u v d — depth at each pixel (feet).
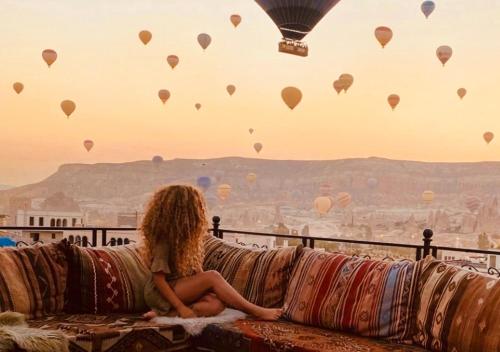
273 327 9.05
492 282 7.66
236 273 10.75
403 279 8.75
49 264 9.78
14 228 14.44
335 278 9.43
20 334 7.54
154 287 9.87
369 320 8.64
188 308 9.50
